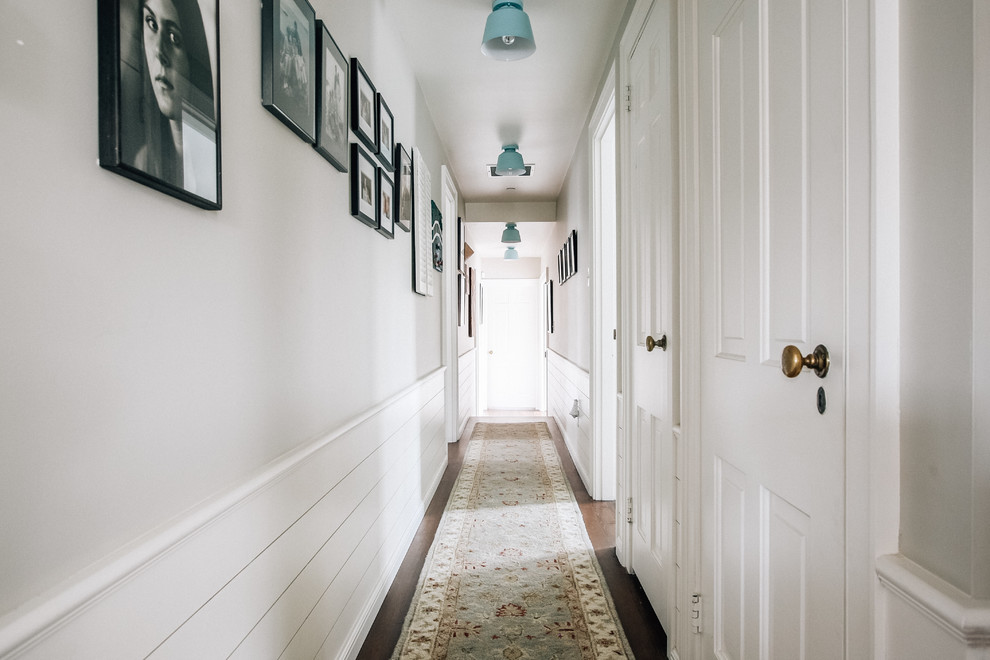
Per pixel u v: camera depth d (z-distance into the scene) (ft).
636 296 7.50
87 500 2.31
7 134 1.94
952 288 2.22
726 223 4.48
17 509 1.99
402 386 8.75
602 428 11.29
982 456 2.09
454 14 8.09
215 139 3.17
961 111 2.15
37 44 2.07
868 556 2.63
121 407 2.51
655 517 6.73
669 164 5.78
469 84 10.48
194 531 2.95
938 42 2.28
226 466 3.43
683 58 5.31
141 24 2.53
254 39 3.86
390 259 7.88
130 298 2.57
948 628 2.14
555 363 21.22
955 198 2.20
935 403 2.33
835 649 2.96
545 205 19.76
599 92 10.39
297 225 4.58
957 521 2.19
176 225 2.92
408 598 7.26
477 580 7.75
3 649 1.82
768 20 3.74
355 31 6.26
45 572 2.10
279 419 4.19
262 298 3.93
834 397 2.94
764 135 3.79
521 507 10.91
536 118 12.22
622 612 6.84
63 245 2.19
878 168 2.54
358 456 6.12
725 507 4.56
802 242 3.31
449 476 13.28
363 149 6.48
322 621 5.01
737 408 4.26
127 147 2.43
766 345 3.81
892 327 2.56
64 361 2.19
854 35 2.70
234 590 3.43
